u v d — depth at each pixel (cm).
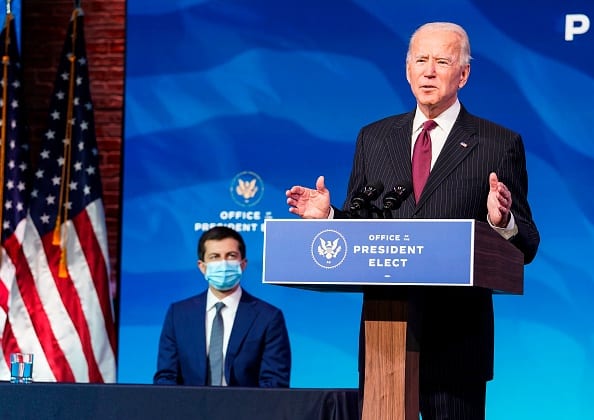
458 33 814
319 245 651
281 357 1280
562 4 1516
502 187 687
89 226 1554
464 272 625
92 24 1678
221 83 1611
